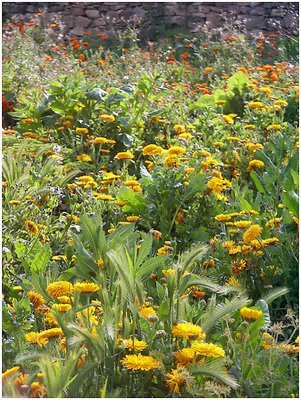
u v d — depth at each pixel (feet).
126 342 8.39
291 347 9.27
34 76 25.39
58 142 19.30
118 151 19.38
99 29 43.14
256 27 41.68
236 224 12.15
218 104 21.77
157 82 21.29
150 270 9.63
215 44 35.53
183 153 16.12
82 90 20.01
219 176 15.35
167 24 42.32
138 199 14.49
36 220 13.69
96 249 9.95
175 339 8.70
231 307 8.77
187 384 7.98
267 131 20.21
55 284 9.36
